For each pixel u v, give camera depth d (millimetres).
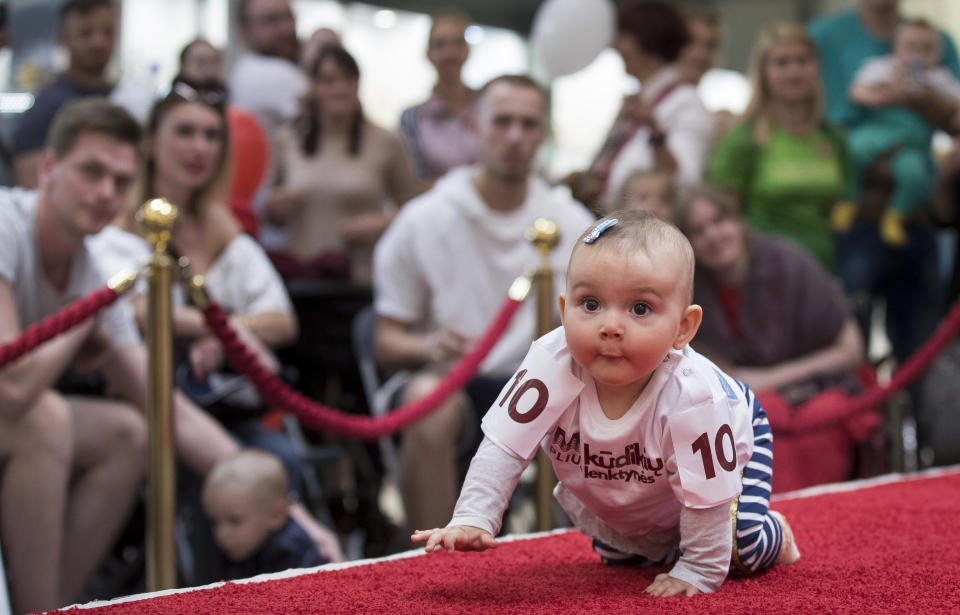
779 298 4305
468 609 1756
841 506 2775
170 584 2916
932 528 2486
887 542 2336
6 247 3104
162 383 2891
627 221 1816
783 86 5070
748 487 1960
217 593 1907
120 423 3379
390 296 4145
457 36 5949
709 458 1818
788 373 4246
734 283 4305
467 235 4094
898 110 5758
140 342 3605
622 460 1868
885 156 5660
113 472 3365
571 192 4973
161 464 2893
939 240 6172
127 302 3555
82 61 4734
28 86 4914
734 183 5129
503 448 1893
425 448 3727
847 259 5762
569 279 1815
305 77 5633
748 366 4301
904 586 1906
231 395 3859
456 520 1856
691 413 1809
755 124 5141
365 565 2172
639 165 4836
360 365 4781
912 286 5840
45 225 3182
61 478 3066
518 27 10617
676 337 1844
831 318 4328
